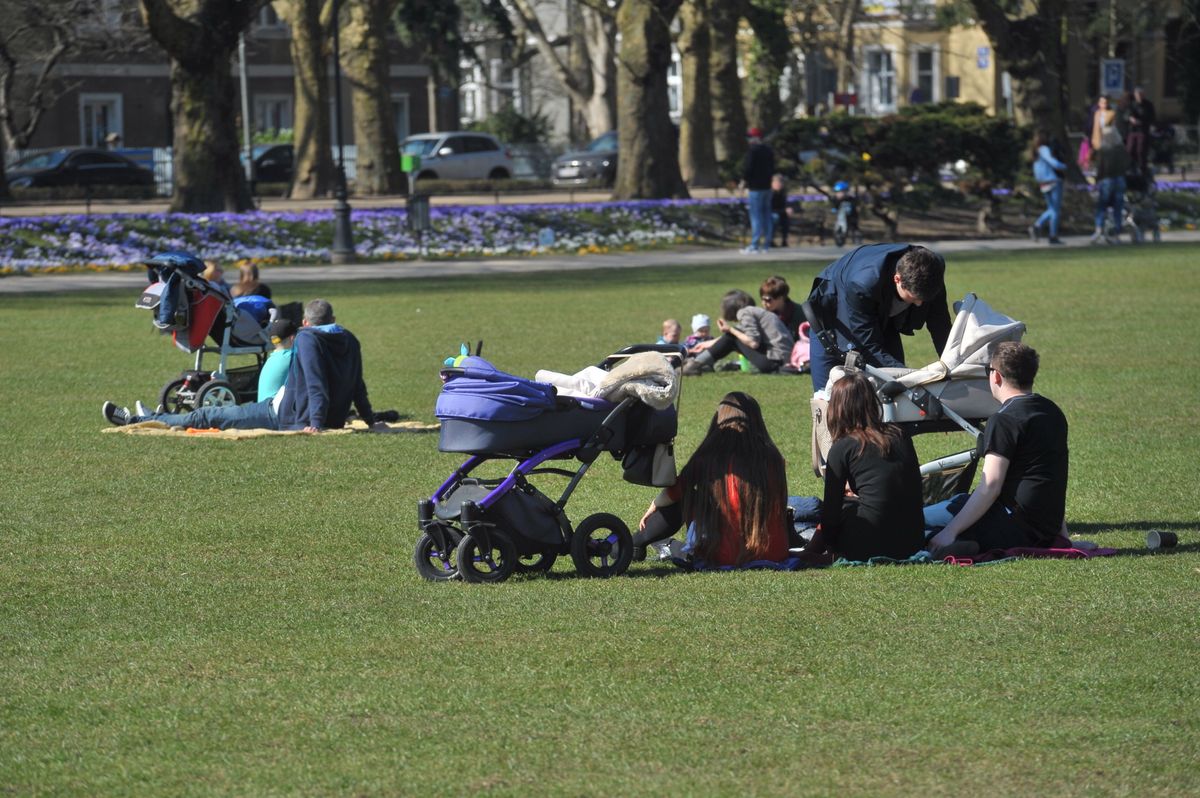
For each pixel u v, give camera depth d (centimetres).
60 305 7100
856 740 1595
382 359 5081
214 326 3966
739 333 4647
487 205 11269
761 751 1568
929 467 2628
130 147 18988
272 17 19912
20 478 3148
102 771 1538
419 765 1541
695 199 11506
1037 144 10569
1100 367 4647
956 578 2252
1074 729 1620
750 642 1939
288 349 3784
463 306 6819
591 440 2294
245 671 1855
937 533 2452
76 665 1889
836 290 2539
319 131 13512
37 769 1544
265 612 2130
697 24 13462
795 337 4797
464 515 2256
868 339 2519
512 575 2345
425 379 4638
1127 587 2197
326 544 2566
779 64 16150
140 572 2380
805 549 2431
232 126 10500
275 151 16200
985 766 1523
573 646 1933
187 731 1647
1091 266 8425
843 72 18612
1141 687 1748
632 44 11456
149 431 3706
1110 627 1989
